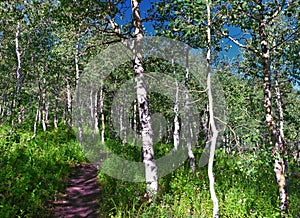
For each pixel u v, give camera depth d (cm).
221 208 793
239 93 966
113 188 975
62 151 1617
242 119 812
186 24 682
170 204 825
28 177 894
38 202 825
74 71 2300
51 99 3509
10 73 2167
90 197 1011
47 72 2070
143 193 890
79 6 990
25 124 2136
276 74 1054
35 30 1833
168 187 995
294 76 988
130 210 776
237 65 1047
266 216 762
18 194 784
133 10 1019
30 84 2398
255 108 945
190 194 891
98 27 1107
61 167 1293
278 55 977
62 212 859
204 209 796
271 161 656
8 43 2012
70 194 1038
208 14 662
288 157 694
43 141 1738
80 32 1127
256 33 863
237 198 834
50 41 1906
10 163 1023
